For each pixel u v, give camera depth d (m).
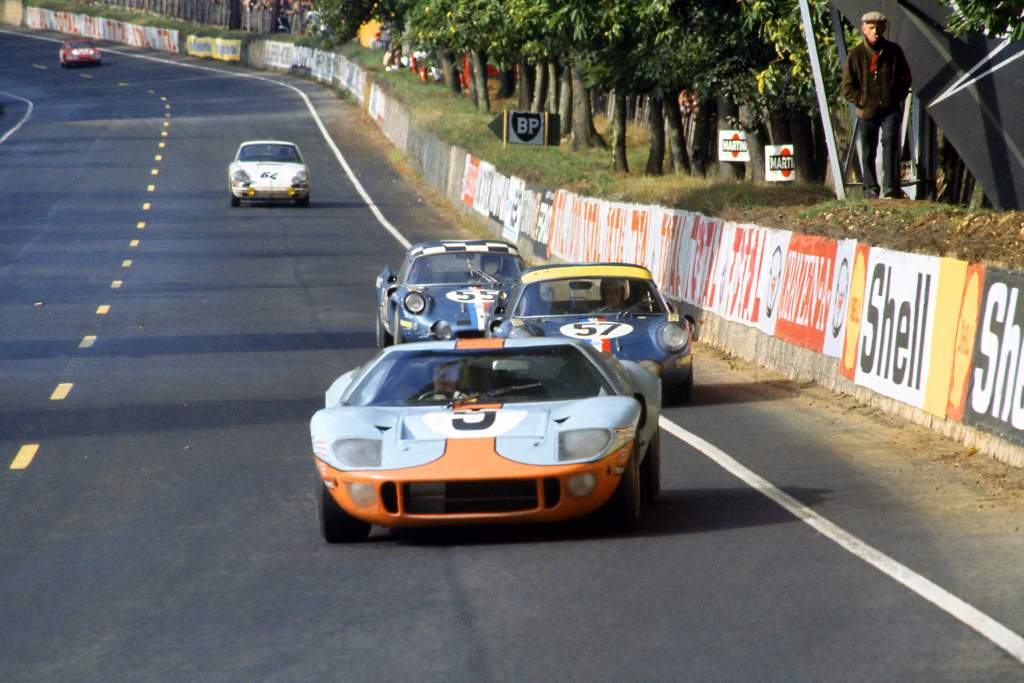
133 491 16.56
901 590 10.74
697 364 27.31
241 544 13.51
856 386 21.52
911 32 27.62
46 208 62.50
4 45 180.12
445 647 9.71
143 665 9.66
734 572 11.49
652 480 14.74
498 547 12.85
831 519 13.55
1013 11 20.20
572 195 42.88
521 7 44.16
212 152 85.81
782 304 25.39
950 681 8.49
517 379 13.79
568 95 76.19
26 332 33.22
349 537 13.39
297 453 18.84
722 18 40.00
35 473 17.98
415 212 63.31
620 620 10.16
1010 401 16.25
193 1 183.12
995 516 13.49
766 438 18.89
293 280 43.09
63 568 12.80
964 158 26.09
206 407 23.12
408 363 14.23
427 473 12.48
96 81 137.88
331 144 90.25
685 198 35.31
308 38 147.38
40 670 9.66
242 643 10.07
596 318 22.20
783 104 39.72
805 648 9.28
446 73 99.81
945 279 18.34
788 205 31.27
